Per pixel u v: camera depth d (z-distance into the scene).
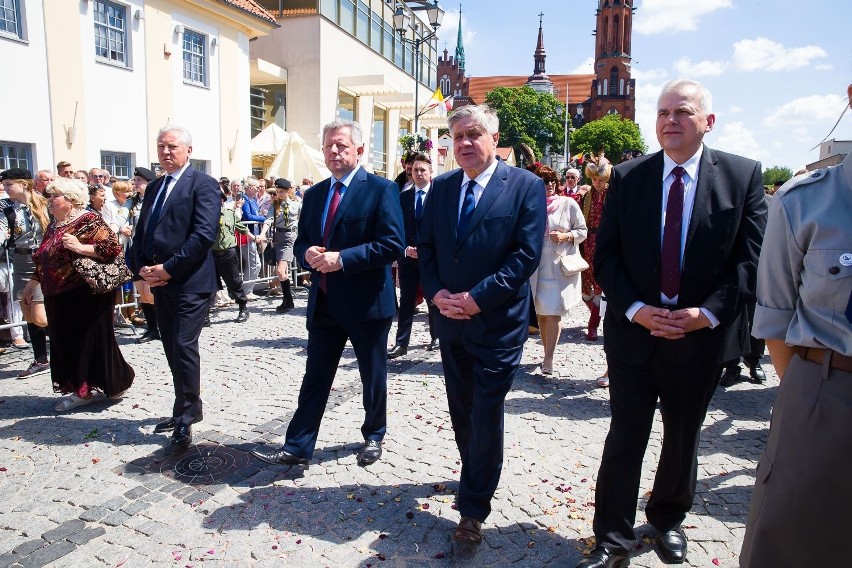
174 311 4.11
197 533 3.13
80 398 4.87
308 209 4.00
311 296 3.88
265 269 10.71
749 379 5.92
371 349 3.91
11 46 11.20
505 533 3.15
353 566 2.87
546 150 73.38
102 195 7.43
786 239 1.92
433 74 37.03
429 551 3.00
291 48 22.80
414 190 6.46
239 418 4.73
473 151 3.00
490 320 2.99
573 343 7.33
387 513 3.33
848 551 1.78
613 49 94.75
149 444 4.20
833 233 1.79
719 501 3.51
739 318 2.72
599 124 76.50
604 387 5.54
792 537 1.85
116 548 3.00
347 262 3.65
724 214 2.60
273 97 23.14
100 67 13.12
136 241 4.30
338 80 24.14
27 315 5.62
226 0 16.27
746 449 4.26
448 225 3.14
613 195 2.85
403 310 6.53
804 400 1.85
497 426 3.01
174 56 15.18
